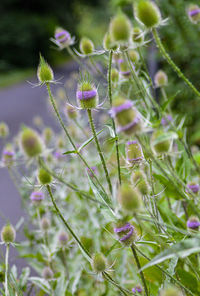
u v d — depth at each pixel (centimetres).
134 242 87
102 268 88
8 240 98
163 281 93
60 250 134
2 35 910
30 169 153
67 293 113
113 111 78
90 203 130
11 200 218
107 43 97
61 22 1047
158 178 104
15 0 1066
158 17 92
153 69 168
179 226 105
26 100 546
